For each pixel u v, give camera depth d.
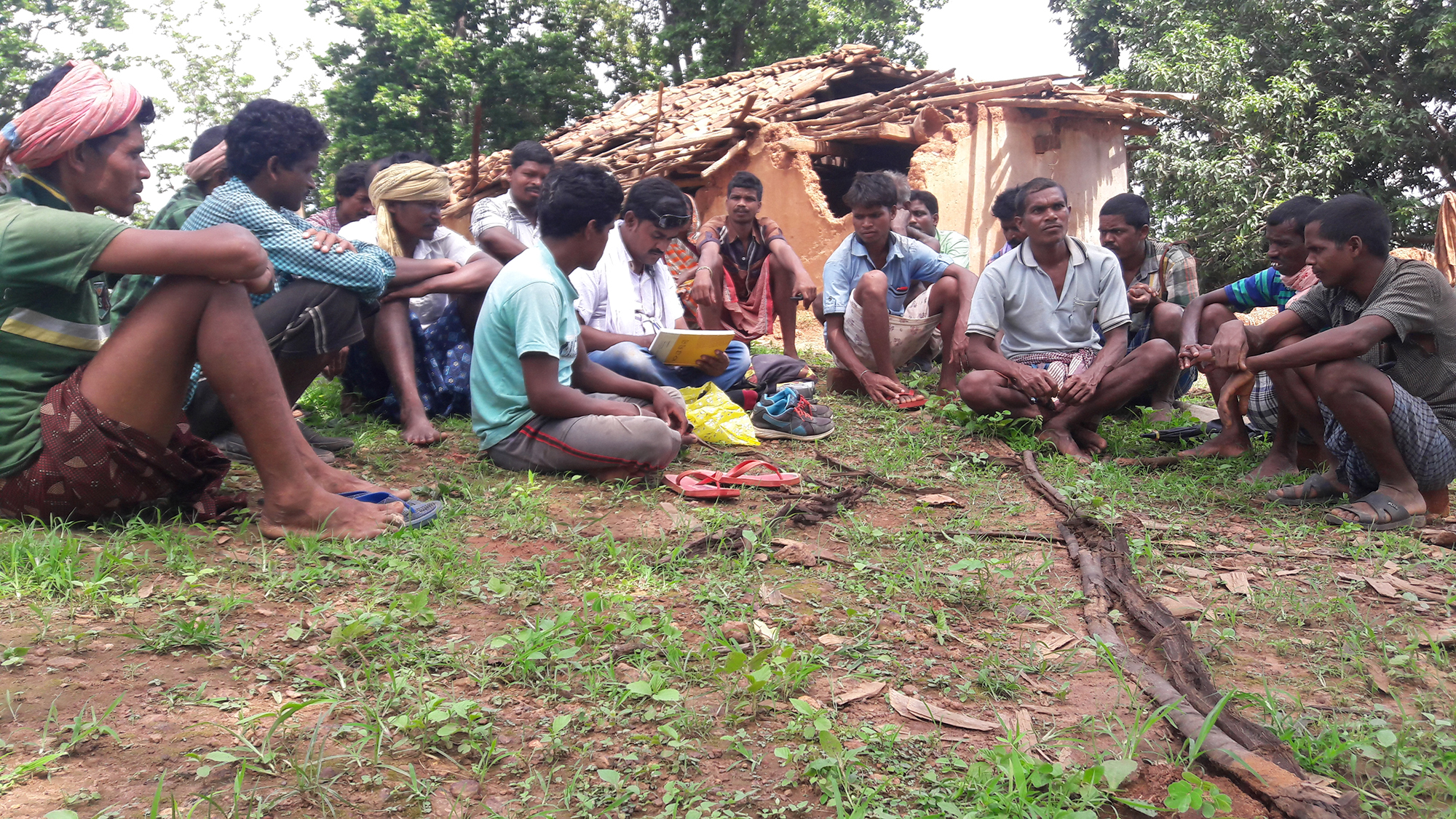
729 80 15.47
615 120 15.46
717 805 1.88
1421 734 2.22
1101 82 19.55
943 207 11.92
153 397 3.02
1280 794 1.93
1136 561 3.45
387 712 2.17
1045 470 4.70
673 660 2.45
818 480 4.44
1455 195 9.86
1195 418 6.02
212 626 2.52
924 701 2.36
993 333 5.41
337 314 4.19
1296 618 2.95
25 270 2.85
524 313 4.11
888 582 3.09
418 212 5.09
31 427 2.99
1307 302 4.50
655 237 5.32
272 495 3.21
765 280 7.34
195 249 2.87
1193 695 2.33
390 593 2.83
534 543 3.43
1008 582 3.18
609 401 4.21
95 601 2.61
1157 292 6.19
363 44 26.19
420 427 4.76
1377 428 3.93
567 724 2.09
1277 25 19.08
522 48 25.25
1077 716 2.31
